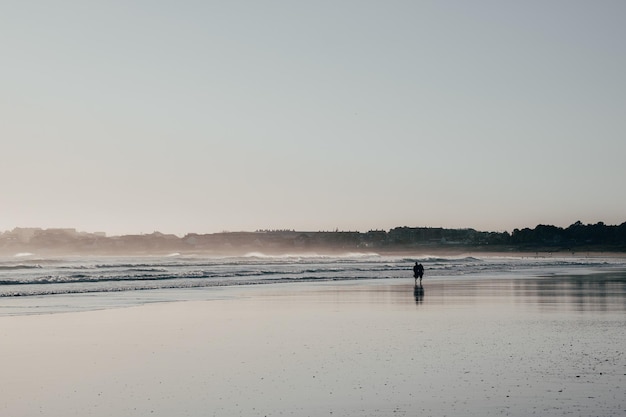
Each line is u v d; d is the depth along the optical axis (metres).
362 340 17.81
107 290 43.31
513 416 9.52
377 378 12.42
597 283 49.28
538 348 16.08
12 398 10.80
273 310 27.59
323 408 10.09
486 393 11.03
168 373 13.04
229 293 39.72
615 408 9.96
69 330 20.45
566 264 122.44
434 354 15.27
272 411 9.92
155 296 37.12
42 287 46.44
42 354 15.53
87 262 145.12
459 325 21.44
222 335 19.09
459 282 52.19
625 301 31.34
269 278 60.94
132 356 15.20
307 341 17.70
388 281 55.16
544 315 24.59
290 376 12.67
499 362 14.08
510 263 132.25
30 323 22.59
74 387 11.69
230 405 10.31
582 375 12.55
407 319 23.52
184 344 17.20
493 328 20.45
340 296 36.34
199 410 10.00
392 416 9.59
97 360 14.62
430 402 10.43
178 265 109.25
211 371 13.24
